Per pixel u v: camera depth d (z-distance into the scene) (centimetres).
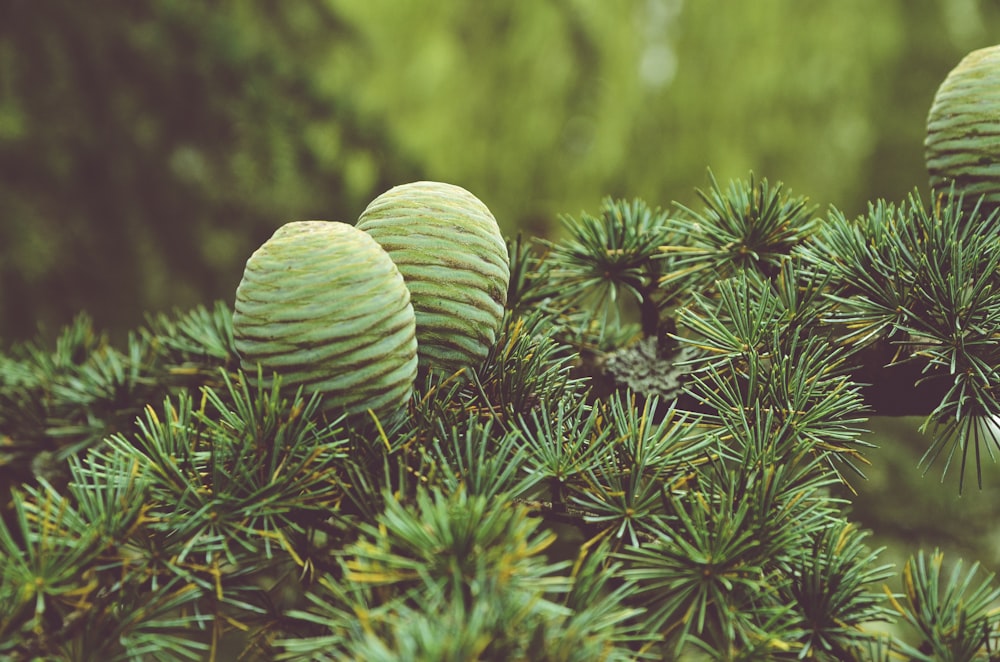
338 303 44
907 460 94
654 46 203
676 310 51
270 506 43
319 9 141
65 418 60
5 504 60
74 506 54
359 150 124
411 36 190
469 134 193
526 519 41
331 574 44
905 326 49
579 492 45
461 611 38
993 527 91
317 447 43
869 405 50
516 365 48
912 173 178
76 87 117
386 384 45
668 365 52
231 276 128
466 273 47
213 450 44
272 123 119
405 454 44
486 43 196
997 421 47
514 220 184
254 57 121
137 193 120
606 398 52
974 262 49
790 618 43
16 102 115
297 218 125
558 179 193
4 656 40
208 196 122
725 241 54
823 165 181
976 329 47
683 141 193
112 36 116
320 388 44
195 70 118
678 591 42
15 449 60
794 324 50
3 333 117
